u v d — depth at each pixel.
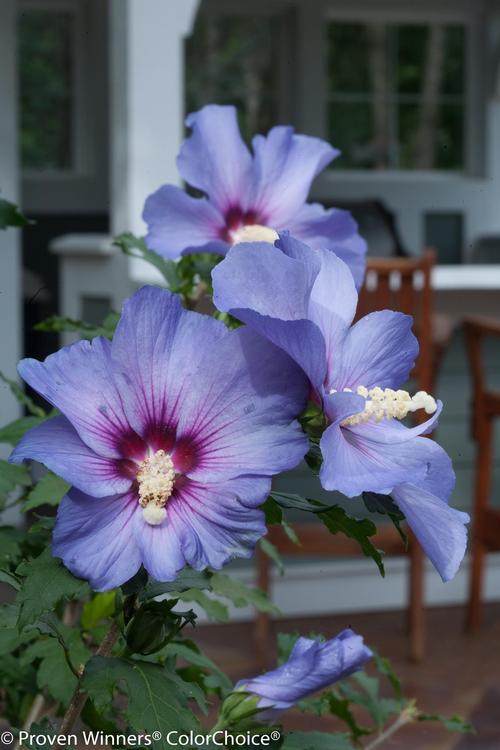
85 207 8.08
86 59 8.05
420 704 3.21
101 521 0.64
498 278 4.11
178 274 0.97
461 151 8.54
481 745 2.96
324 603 3.91
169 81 3.74
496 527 3.70
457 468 4.18
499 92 8.32
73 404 0.65
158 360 0.65
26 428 0.96
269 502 0.68
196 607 3.71
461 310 4.10
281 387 0.64
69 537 0.63
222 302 0.61
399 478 0.62
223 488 0.64
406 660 3.55
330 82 8.38
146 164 3.75
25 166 8.02
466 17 8.40
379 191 8.40
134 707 0.70
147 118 3.73
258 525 0.63
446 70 8.46
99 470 0.65
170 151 3.76
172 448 0.65
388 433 0.65
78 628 0.99
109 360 0.65
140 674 0.71
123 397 0.65
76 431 0.65
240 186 0.95
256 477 0.64
